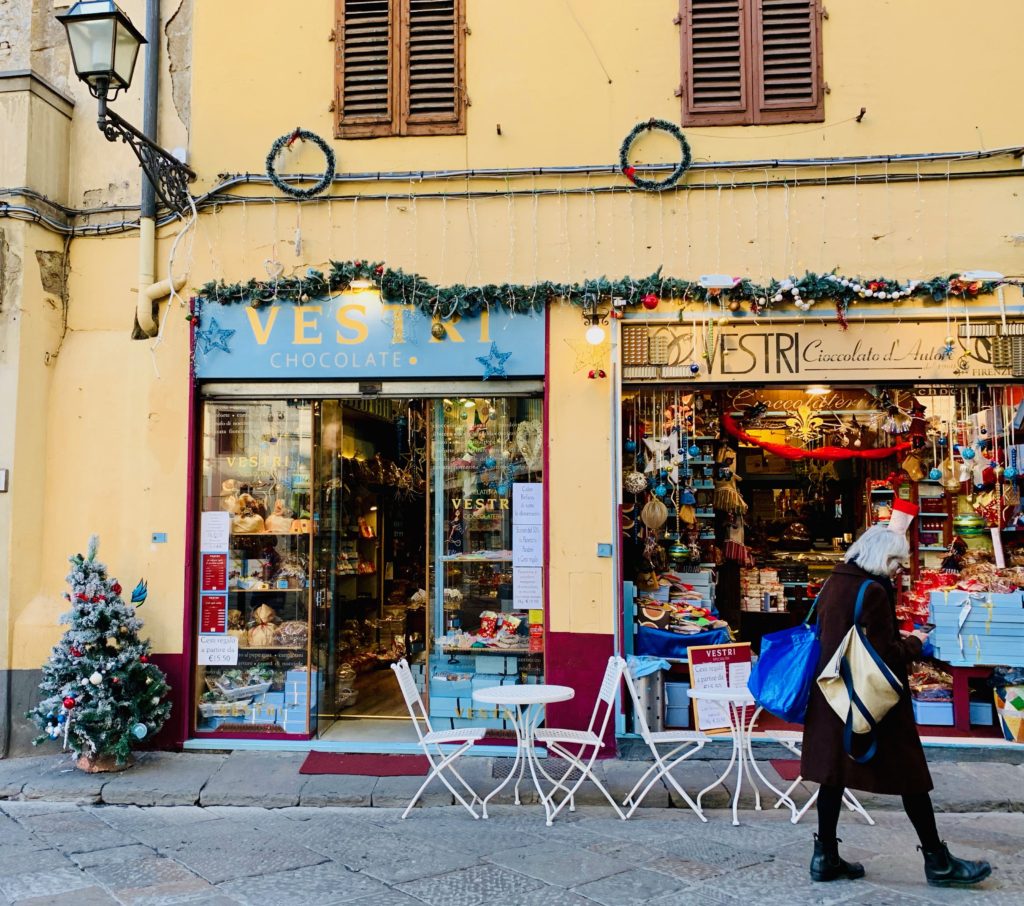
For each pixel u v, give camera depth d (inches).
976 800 208.5
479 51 263.4
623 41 259.8
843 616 158.6
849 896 155.6
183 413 259.9
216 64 268.4
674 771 229.1
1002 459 281.9
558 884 162.2
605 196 257.1
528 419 260.8
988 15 252.8
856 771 155.8
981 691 261.4
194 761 242.2
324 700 273.6
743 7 259.0
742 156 255.0
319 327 258.8
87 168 271.7
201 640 261.1
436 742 209.5
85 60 215.5
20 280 253.6
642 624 262.1
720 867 170.6
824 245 251.8
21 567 251.4
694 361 252.4
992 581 259.6
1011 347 245.6
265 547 265.6
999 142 249.6
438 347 255.8
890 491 318.7
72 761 240.7
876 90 253.6
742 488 385.4
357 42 265.4
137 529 257.9
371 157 263.0
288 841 188.2
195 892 159.2
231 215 264.2
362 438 306.8
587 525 249.4
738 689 215.9
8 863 175.0
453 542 265.3
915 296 246.8
